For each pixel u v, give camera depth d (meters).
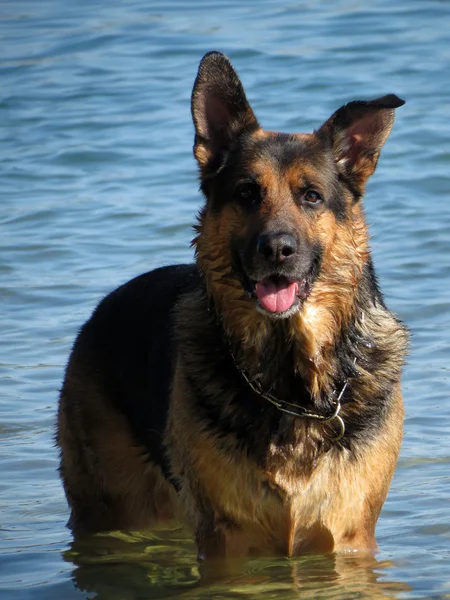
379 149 8.84
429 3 29.19
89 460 10.05
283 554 8.73
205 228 8.77
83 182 18.98
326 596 8.08
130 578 8.74
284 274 8.25
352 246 8.70
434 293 14.05
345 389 8.48
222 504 8.46
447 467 10.22
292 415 8.40
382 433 8.52
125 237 16.44
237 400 8.40
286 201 8.41
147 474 9.99
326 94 22.05
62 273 15.20
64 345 13.09
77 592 8.45
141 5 32.16
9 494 10.34
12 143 21.09
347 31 26.92
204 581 8.55
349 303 8.66
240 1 31.83
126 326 9.99
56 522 9.97
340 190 8.72
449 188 17.73
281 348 8.54
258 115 20.80
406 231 16.16
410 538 9.05
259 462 8.33
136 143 20.70
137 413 9.70
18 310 14.11
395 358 8.76
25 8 33.25
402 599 7.92
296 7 30.23
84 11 32.06
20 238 16.55
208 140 8.90
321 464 8.41
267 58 24.86
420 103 21.41
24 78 25.28
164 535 9.95
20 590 8.49
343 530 8.59
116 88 24.06
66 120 22.22
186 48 26.61
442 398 11.48
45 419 11.50
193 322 8.86
